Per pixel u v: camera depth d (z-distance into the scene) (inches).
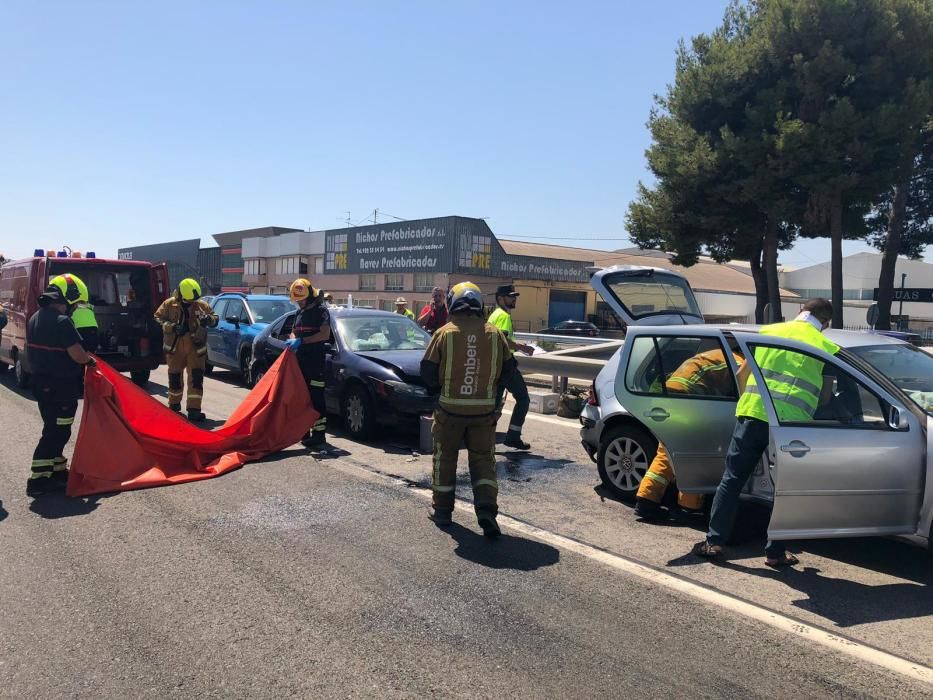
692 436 221.1
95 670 133.2
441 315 544.1
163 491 247.8
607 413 252.7
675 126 981.8
